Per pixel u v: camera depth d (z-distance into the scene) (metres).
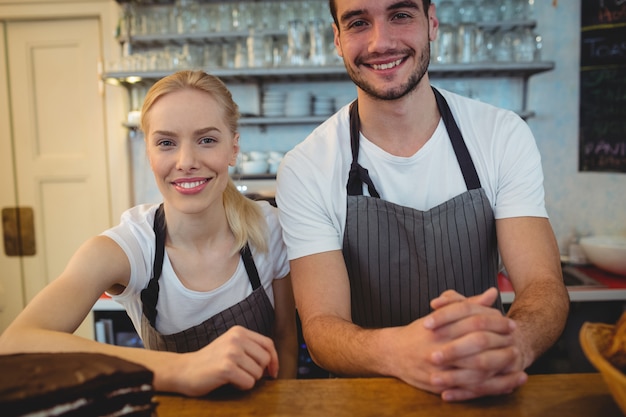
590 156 2.99
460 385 0.85
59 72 3.28
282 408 0.84
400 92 1.26
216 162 1.23
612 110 2.88
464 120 1.37
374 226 1.33
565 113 3.05
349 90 3.15
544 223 1.28
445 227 1.31
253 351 0.94
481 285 1.37
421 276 1.34
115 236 1.27
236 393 0.90
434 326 0.88
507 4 2.91
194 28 2.98
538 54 2.82
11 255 3.38
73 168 3.31
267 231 1.40
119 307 2.35
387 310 1.38
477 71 2.83
